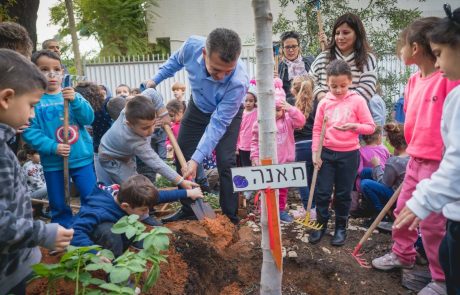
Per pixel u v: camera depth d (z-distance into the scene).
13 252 1.86
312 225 3.66
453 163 1.97
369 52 4.03
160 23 16.38
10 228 1.69
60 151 3.18
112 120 4.27
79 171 3.42
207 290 3.26
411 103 2.96
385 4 9.48
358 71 4.03
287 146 3.95
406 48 2.84
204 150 3.28
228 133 3.61
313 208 4.26
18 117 1.82
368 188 3.95
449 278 2.33
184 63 3.54
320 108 3.62
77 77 7.54
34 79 1.85
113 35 16.42
